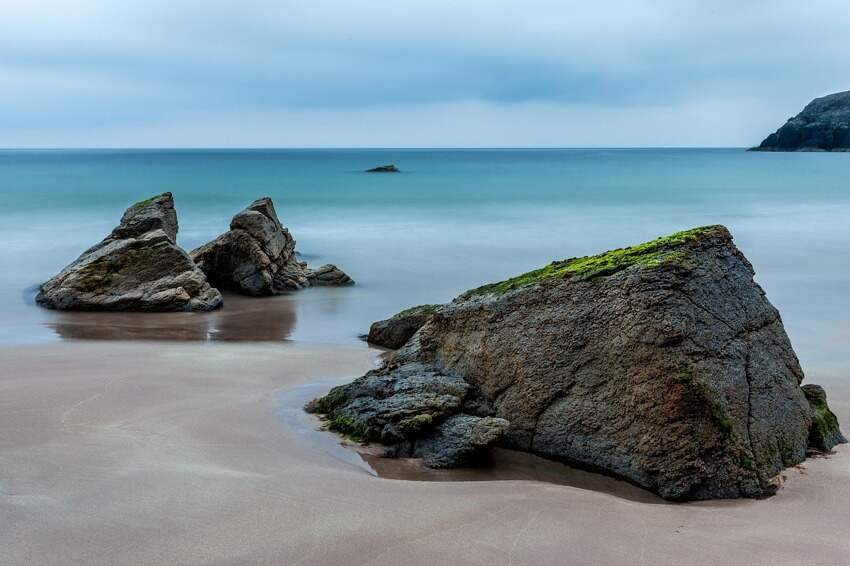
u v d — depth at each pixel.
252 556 8.00
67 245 40.47
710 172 121.75
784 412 11.35
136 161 184.62
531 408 11.95
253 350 18.66
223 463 10.78
